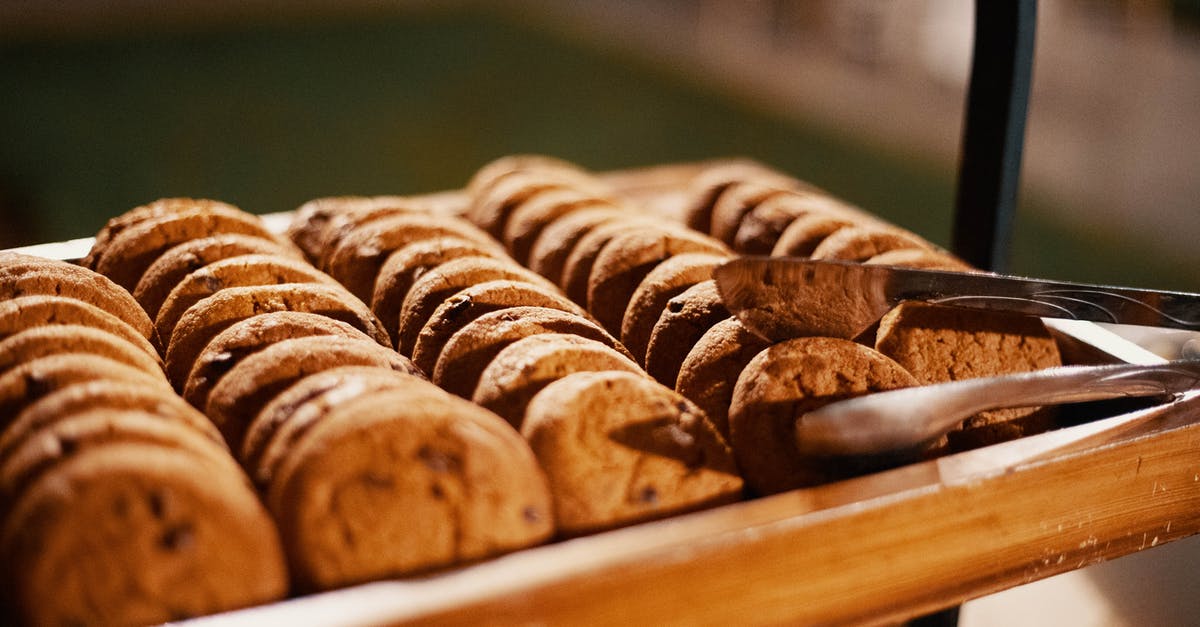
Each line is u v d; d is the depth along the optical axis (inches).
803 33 90.0
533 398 23.0
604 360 23.7
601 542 20.6
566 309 25.3
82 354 22.6
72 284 24.4
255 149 88.0
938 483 21.7
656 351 25.0
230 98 101.0
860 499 21.4
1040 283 23.9
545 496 21.8
